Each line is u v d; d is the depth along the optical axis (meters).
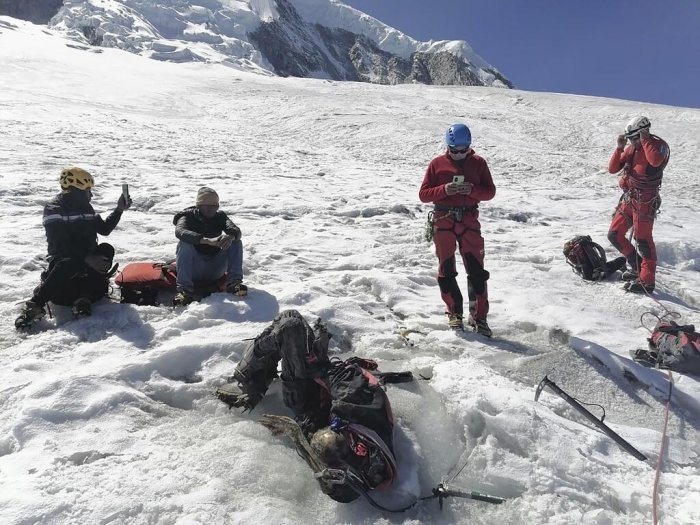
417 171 17.73
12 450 3.64
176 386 4.31
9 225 7.88
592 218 11.45
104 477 3.34
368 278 6.70
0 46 48.47
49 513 3.04
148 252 7.21
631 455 3.95
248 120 30.16
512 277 7.29
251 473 3.46
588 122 33.53
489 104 39.00
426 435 3.95
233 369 4.59
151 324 5.15
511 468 3.62
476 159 5.37
